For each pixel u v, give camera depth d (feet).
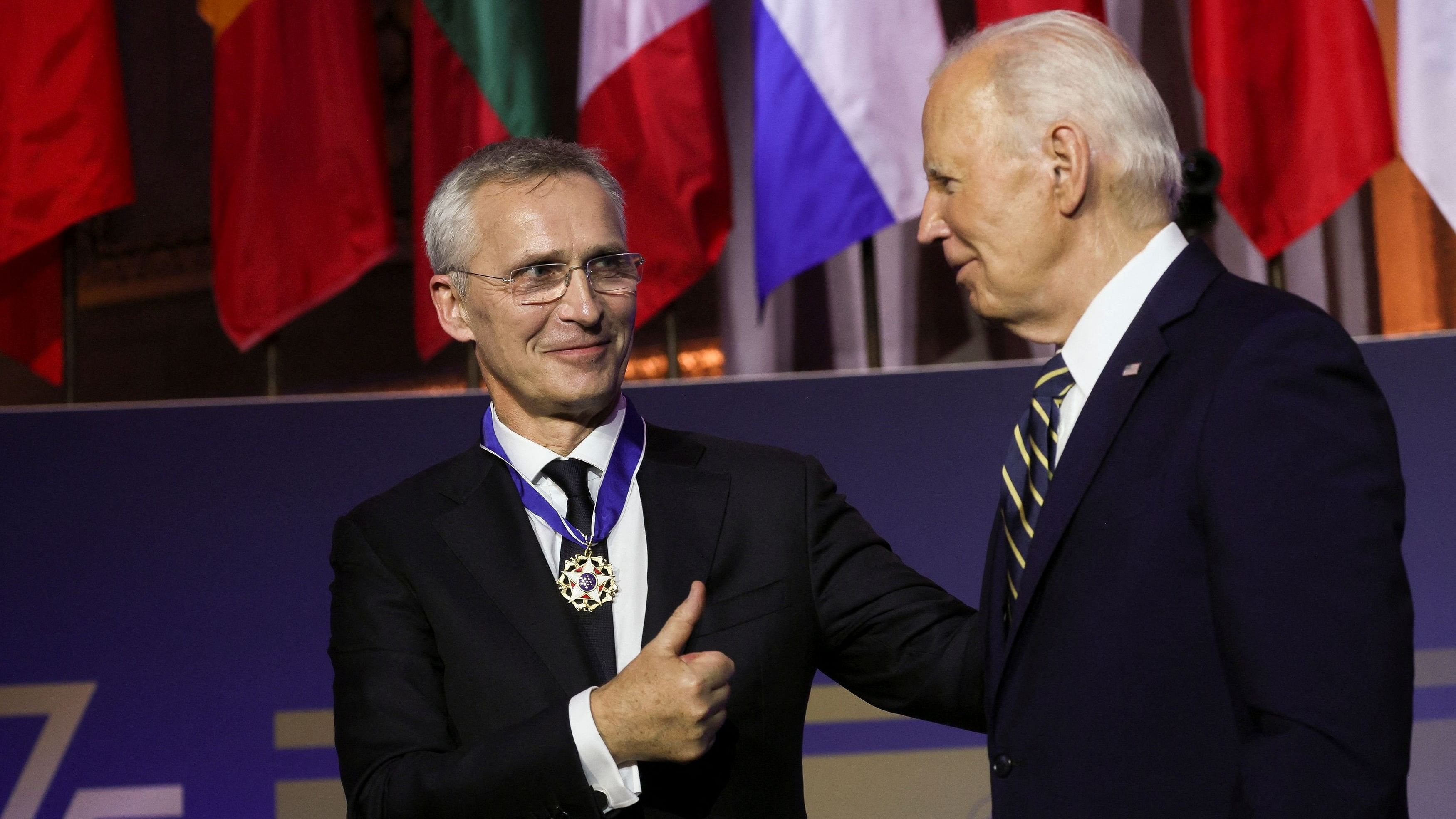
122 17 27.45
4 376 27.50
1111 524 8.93
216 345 27.63
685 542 11.35
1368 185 24.90
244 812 18.24
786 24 20.97
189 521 18.90
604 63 21.42
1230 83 20.43
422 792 10.08
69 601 18.60
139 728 18.37
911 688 11.46
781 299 25.95
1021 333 10.05
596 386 11.08
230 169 21.39
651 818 10.41
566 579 11.05
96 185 21.01
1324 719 7.60
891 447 19.12
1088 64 9.37
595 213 11.12
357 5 21.66
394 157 27.27
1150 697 8.55
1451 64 20.03
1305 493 7.97
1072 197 9.26
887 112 20.79
